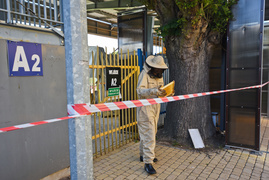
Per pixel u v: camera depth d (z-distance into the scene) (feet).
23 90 8.87
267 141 16.79
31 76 9.12
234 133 14.66
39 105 9.48
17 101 8.70
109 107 6.79
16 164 8.78
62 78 10.37
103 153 14.17
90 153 5.42
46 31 9.62
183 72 16.06
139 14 21.68
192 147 15.15
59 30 10.16
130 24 22.61
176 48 15.70
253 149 14.19
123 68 16.02
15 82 8.59
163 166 12.35
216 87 19.62
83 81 5.10
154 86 11.28
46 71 9.69
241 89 13.91
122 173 11.55
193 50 15.28
